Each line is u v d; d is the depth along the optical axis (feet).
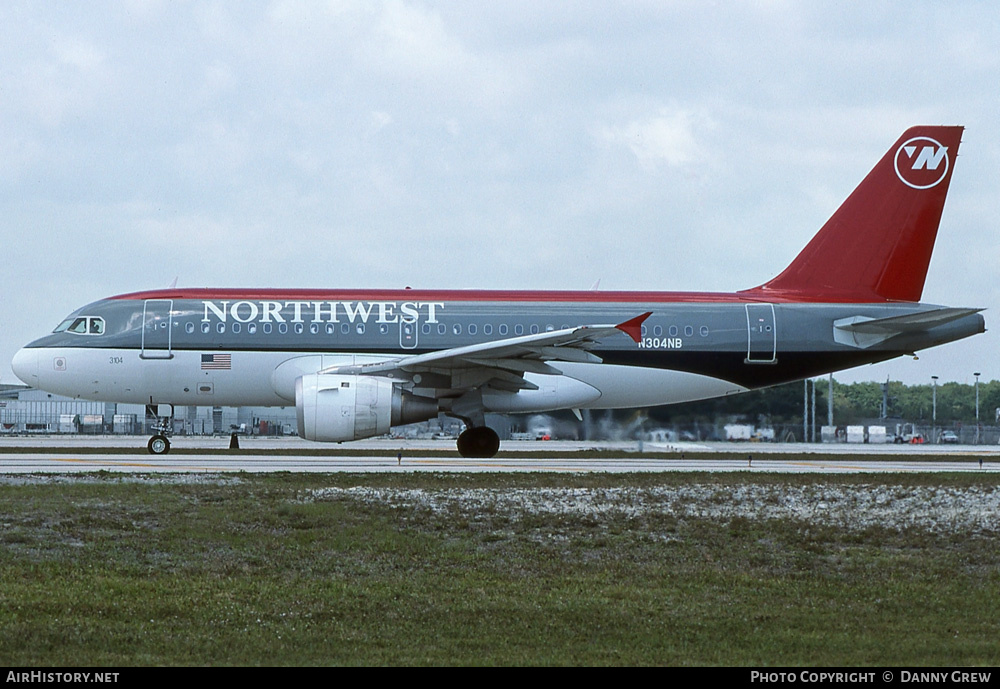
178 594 89.51
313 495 139.03
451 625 83.10
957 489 157.28
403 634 80.18
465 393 223.10
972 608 94.43
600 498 143.84
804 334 240.94
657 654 76.54
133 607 84.23
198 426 491.31
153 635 77.05
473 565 107.04
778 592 98.89
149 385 232.94
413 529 121.39
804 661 75.56
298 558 106.83
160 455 235.20
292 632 79.46
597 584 99.66
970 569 111.34
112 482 150.10
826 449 365.20
